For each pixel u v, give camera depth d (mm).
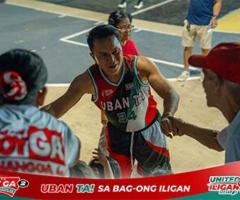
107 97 4543
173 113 4262
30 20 15164
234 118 2789
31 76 2605
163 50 12438
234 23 14625
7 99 2602
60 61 11719
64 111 4547
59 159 2586
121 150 4801
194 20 9977
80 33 13883
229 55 2732
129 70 4434
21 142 2520
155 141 4758
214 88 2842
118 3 16938
